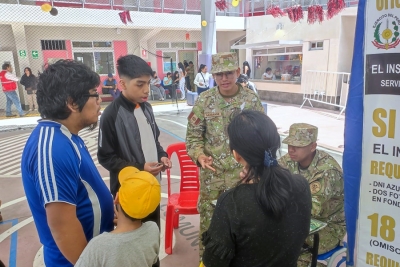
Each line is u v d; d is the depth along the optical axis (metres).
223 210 1.08
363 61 1.38
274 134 1.10
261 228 1.04
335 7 7.68
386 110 1.31
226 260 1.07
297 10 8.89
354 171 1.49
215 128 2.22
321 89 10.16
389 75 1.28
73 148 1.17
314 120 8.12
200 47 14.98
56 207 1.07
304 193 1.14
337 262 2.27
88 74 1.18
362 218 1.48
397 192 1.33
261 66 13.09
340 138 6.20
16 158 5.72
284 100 11.93
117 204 1.34
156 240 1.30
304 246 1.76
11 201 3.92
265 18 12.20
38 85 1.16
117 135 1.98
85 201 1.22
